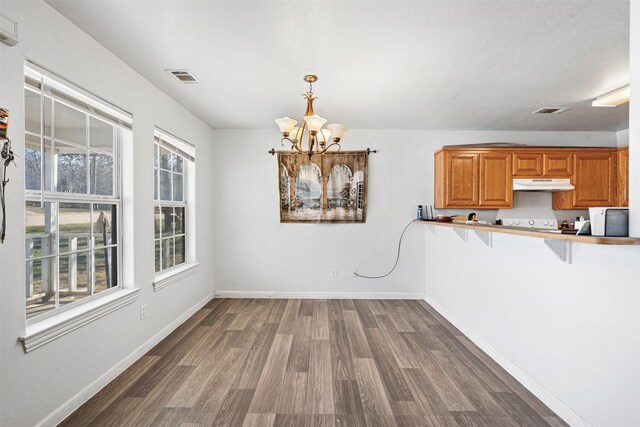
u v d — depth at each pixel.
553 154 4.14
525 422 1.86
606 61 2.42
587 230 1.68
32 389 1.68
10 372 1.57
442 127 4.33
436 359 2.64
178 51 2.30
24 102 1.67
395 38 2.11
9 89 1.57
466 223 3.31
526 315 2.22
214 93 3.12
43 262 1.90
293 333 3.19
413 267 4.49
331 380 2.31
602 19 1.89
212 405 2.01
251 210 4.50
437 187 4.36
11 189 1.58
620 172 4.13
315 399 2.08
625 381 1.50
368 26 1.97
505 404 2.03
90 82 2.11
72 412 1.93
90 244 2.28
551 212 4.45
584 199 4.14
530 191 4.44
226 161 4.49
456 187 4.12
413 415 1.93
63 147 2.04
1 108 1.48
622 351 1.51
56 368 1.83
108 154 2.46
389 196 4.47
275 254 4.51
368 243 4.48
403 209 4.47
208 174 4.32
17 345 1.60
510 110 3.59
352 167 4.43
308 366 2.52
